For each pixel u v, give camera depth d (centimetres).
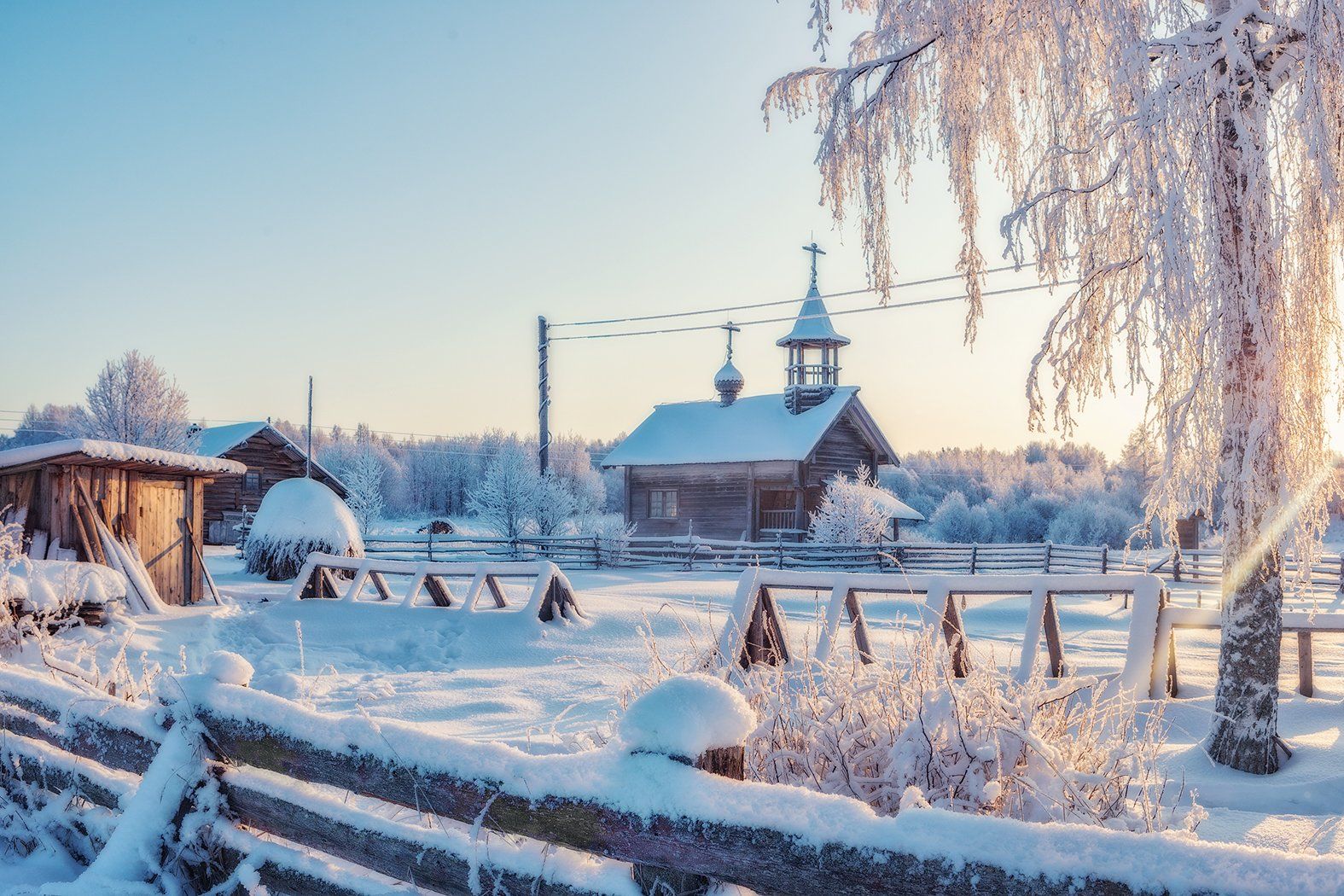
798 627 1149
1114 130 585
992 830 179
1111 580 766
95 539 1277
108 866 309
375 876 293
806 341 3716
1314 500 589
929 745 315
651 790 216
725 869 204
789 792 203
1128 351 585
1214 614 727
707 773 216
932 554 3030
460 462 9288
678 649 1145
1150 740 372
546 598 1320
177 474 1427
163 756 319
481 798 247
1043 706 355
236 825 324
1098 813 305
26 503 1263
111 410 3997
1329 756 550
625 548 3109
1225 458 578
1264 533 559
